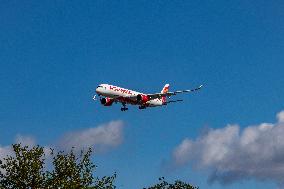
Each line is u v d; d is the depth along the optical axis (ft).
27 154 150.30
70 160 157.17
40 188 149.69
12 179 147.95
